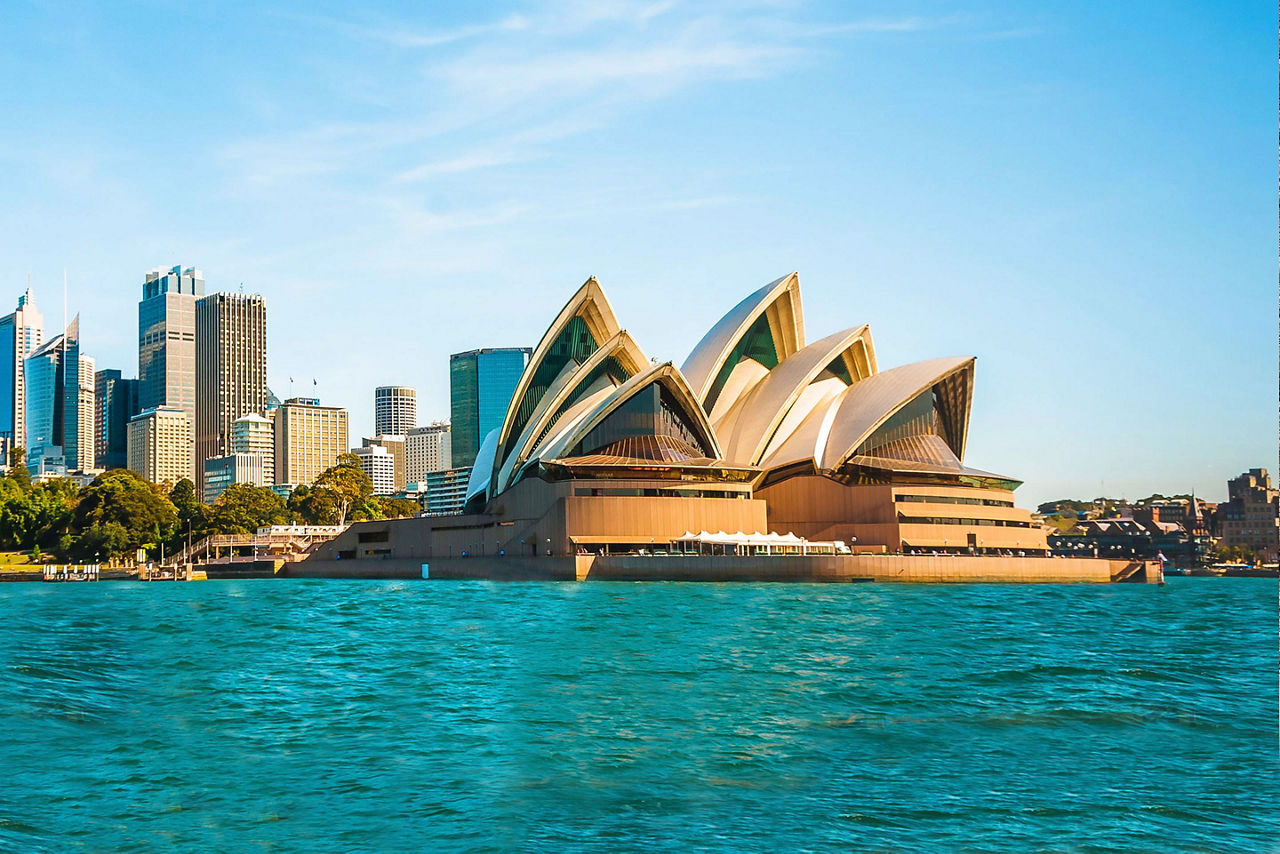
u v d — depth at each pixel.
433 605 76.06
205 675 42.09
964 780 26.36
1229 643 52.06
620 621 60.72
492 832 22.70
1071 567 113.06
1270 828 23.05
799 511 122.25
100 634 58.75
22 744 30.19
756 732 31.00
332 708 34.94
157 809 24.34
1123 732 31.33
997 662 44.31
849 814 23.81
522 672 41.50
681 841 22.17
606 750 29.03
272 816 23.83
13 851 21.64
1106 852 21.70
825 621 60.41
